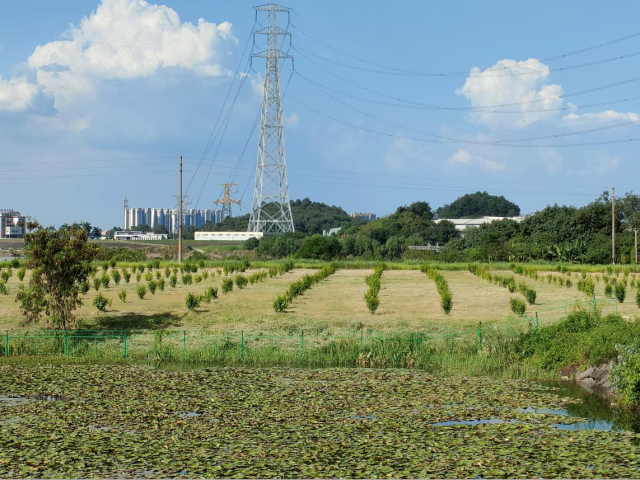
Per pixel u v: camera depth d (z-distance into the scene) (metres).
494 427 18.55
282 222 144.62
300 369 28.03
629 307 42.44
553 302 46.56
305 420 19.23
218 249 125.88
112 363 29.23
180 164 84.44
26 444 16.66
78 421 19.05
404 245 121.31
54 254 34.50
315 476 14.43
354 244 123.12
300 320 38.50
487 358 29.00
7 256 113.31
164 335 33.34
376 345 30.52
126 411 20.27
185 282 60.25
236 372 27.11
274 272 70.12
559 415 20.14
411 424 18.89
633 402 21.61
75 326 36.38
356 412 20.31
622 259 86.88
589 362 26.31
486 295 51.66
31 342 31.91
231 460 15.48
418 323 37.16
